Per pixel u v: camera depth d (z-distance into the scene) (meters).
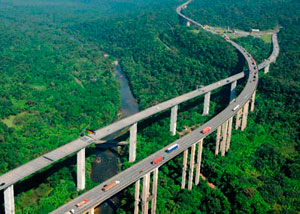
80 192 190.62
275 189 189.50
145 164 179.62
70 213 150.25
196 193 193.12
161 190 193.62
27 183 194.50
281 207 182.62
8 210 167.62
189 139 199.88
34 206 180.50
